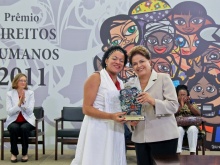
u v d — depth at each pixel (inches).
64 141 200.5
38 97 235.6
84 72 236.5
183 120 189.3
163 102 90.2
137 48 96.3
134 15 235.1
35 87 235.6
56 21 236.2
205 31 233.5
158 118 93.3
